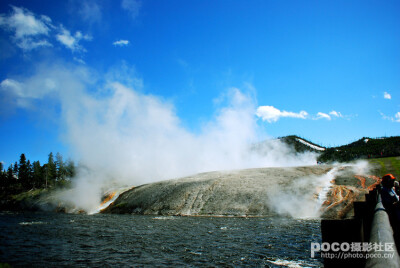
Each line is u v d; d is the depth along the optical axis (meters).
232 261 17.52
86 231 30.72
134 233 29.20
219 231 30.23
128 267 16.47
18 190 124.88
